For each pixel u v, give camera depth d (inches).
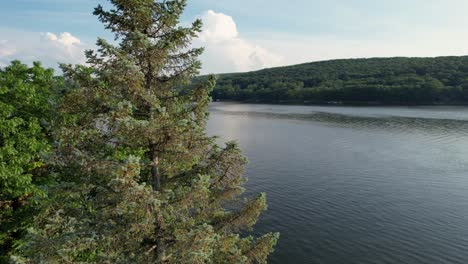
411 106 5762.8
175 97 376.5
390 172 1820.9
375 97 6599.4
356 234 1147.9
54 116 351.6
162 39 349.4
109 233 327.6
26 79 701.3
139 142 345.4
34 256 304.8
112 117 315.9
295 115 4726.9
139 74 313.1
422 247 1055.6
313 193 1521.9
